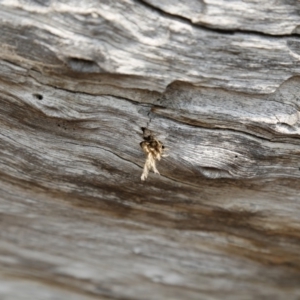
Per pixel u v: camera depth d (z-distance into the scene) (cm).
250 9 30
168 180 34
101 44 30
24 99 32
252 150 33
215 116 32
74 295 39
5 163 34
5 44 31
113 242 37
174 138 33
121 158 33
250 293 38
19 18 30
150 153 33
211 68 31
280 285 38
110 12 30
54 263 38
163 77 31
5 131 33
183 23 30
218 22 31
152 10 30
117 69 31
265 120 32
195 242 36
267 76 31
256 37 31
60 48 31
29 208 36
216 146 33
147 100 32
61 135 33
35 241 37
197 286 38
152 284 38
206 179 33
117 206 35
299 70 31
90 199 35
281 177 33
